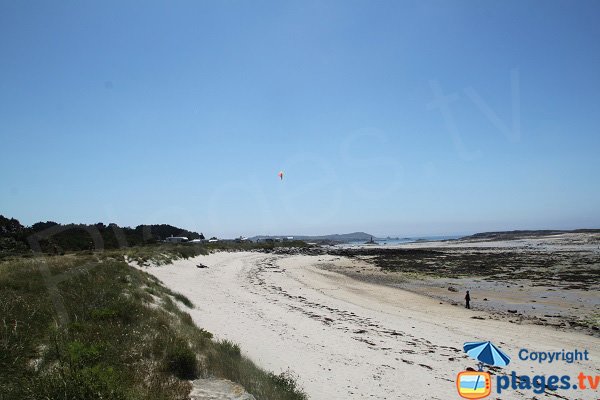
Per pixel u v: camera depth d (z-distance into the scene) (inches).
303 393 394.0
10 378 269.4
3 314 375.6
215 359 393.1
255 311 806.5
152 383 303.1
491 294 1142.3
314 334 649.0
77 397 248.8
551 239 5118.1
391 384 445.7
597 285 1256.2
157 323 455.2
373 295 1128.8
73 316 421.7
